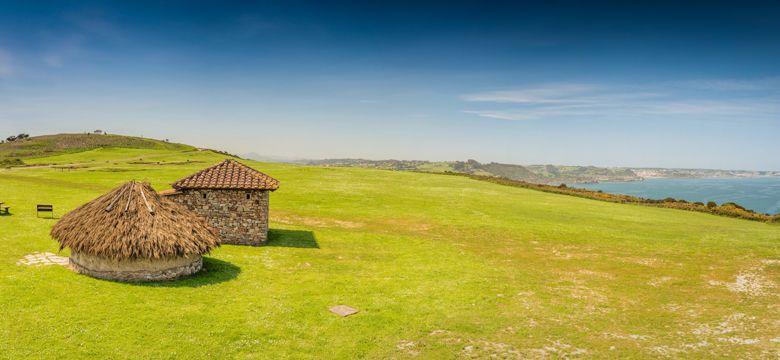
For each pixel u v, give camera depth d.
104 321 16.84
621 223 46.97
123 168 86.12
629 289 25.05
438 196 61.06
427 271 27.36
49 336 15.35
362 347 16.50
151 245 20.95
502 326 19.08
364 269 27.30
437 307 21.12
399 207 51.69
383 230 40.00
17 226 30.58
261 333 17.16
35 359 13.92
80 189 54.72
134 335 16.03
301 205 50.34
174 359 14.77
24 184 55.88
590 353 16.48
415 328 18.48
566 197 69.25
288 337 17.00
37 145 158.38
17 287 19.09
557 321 19.86
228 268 25.42
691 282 26.48
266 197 32.56
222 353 15.42
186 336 16.36
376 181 75.12
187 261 23.06
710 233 42.50
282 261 28.06
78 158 124.38
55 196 47.22
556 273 28.27
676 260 31.84
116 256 20.50
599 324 19.58
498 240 37.75
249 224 32.31
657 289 25.11
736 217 56.88
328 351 16.11
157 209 22.33
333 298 21.67
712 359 16.00
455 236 38.81
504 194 66.56
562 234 40.28
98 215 21.66
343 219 44.00
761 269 29.55
